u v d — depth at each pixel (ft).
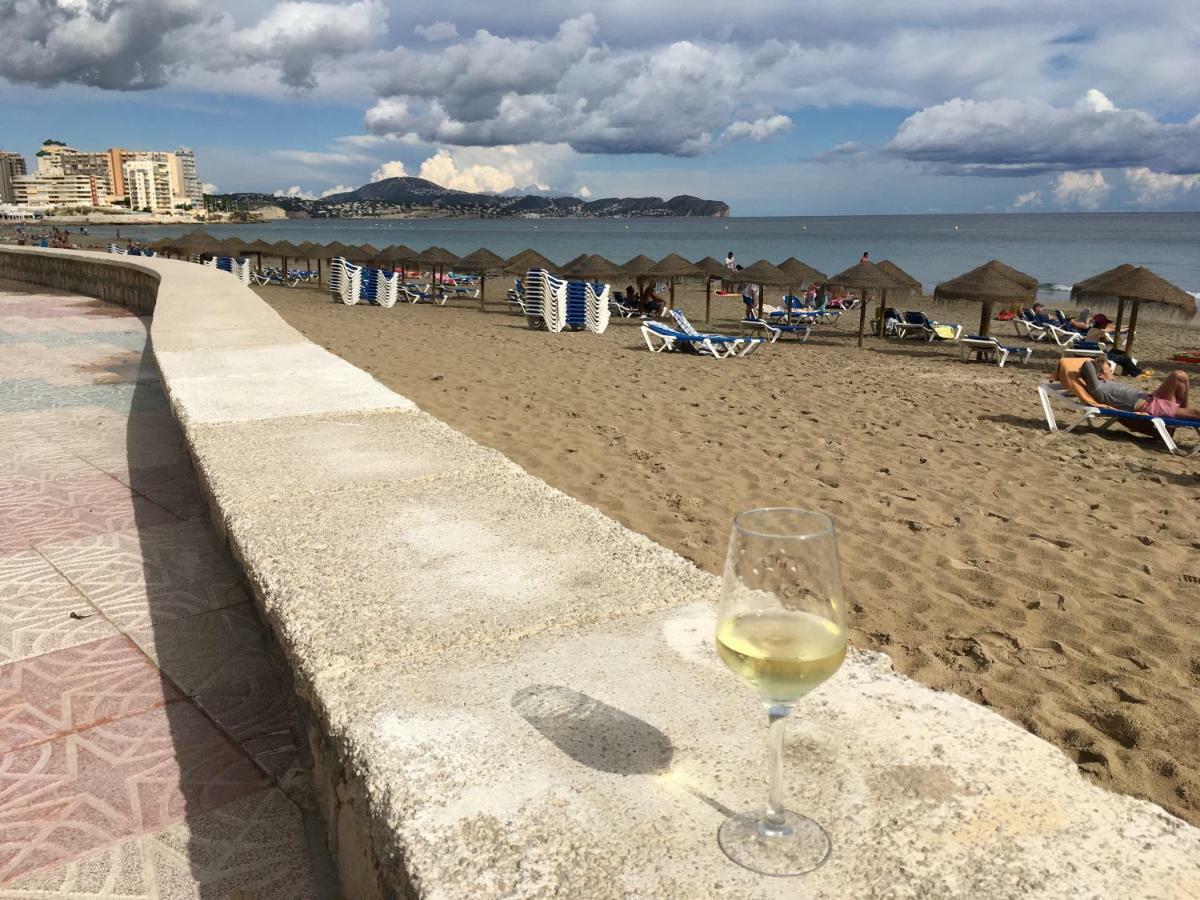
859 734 5.61
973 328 77.61
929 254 264.72
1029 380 46.06
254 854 7.37
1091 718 11.87
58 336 38.01
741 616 4.35
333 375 18.47
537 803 4.93
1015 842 4.61
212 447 12.96
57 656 10.82
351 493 10.80
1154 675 13.19
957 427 32.17
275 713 9.65
